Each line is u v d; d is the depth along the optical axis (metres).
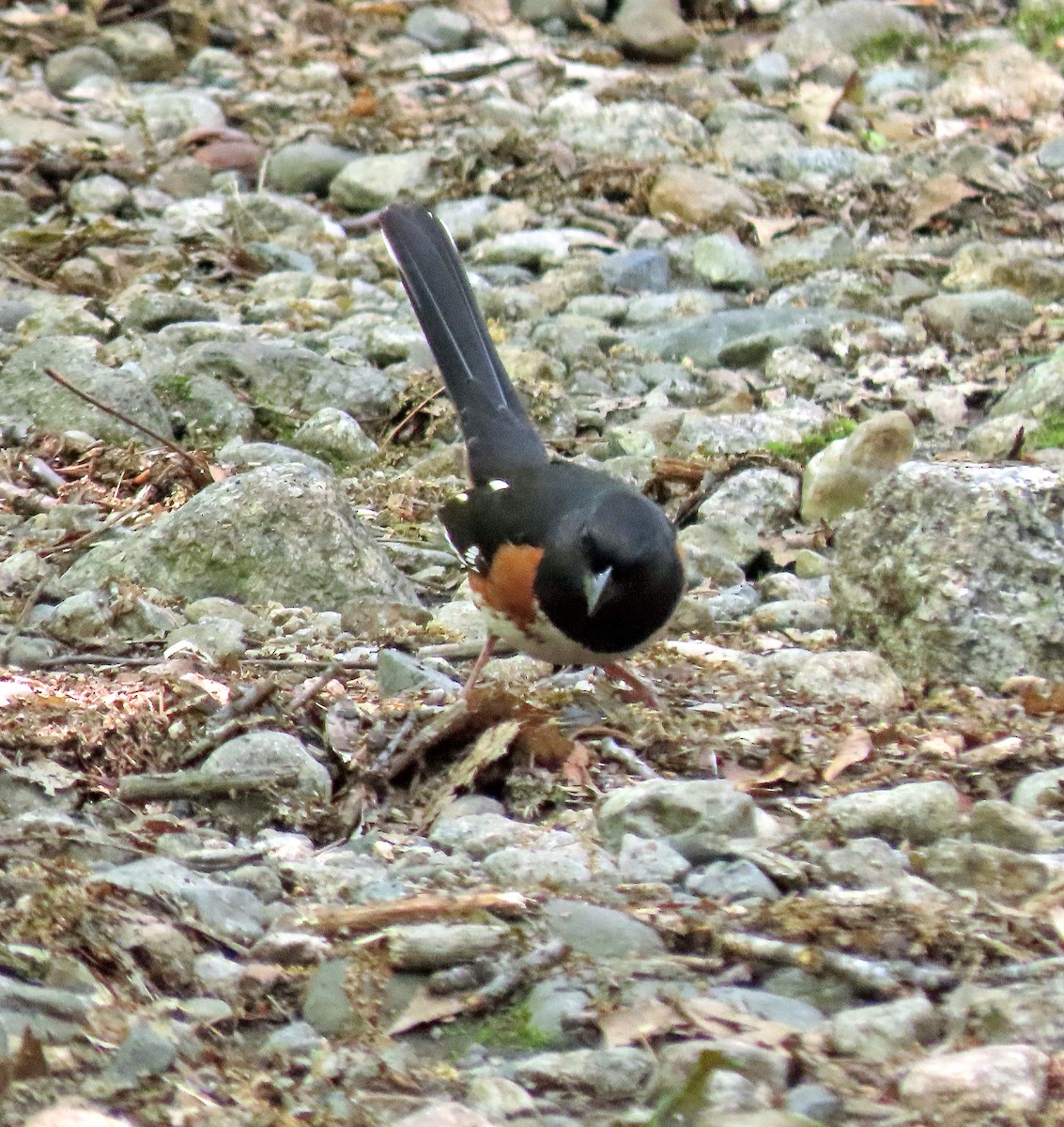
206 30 24.80
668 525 8.86
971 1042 5.74
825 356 16.05
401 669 9.34
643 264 17.94
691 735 8.73
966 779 8.40
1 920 6.36
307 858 7.32
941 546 9.86
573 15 26.25
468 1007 6.04
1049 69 24.48
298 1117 5.38
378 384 14.76
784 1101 5.37
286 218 19.09
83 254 17.95
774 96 23.56
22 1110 5.34
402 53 24.78
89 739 8.16
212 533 10.99
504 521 8.92
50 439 13.56
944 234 19.55
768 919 6.50
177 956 6.20
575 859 7.10
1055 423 14.21
